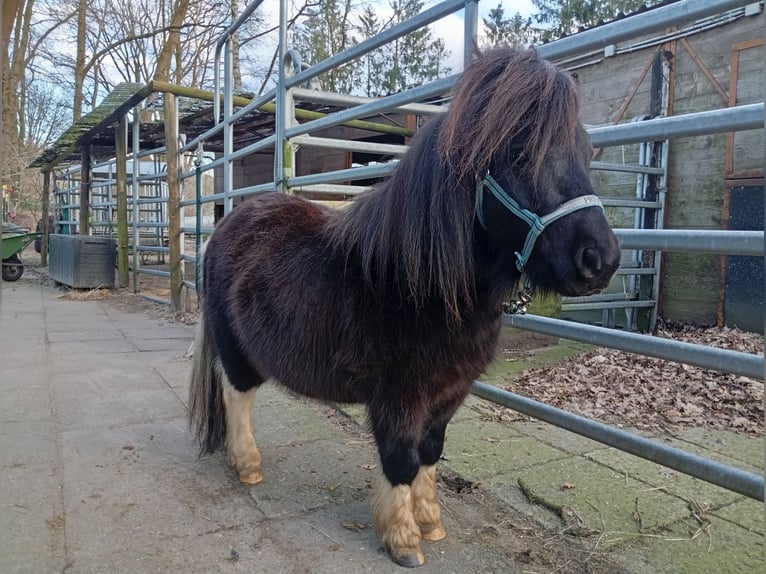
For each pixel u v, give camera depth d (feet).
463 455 8.84
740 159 16.53
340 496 7.59
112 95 28.78
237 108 23.04
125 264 28.32
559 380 13.17
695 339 16.25
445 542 6.49
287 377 6.85
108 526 6.67
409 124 26.73
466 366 5.85
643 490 7.68
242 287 7.30
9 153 46.85
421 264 5.50
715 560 6.09
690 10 5.76
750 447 9.39
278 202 8.13
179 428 9.92
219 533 6.60
